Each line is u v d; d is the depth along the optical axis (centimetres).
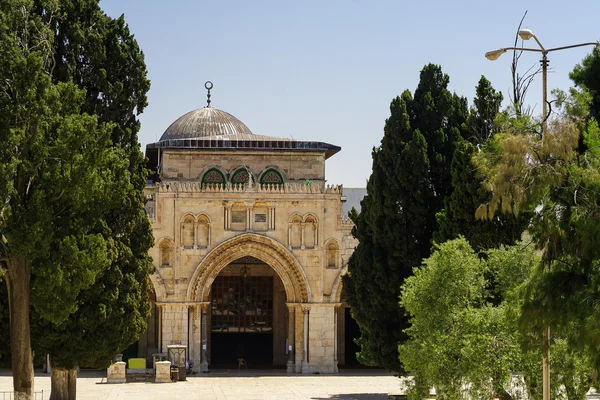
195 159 8325
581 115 3453
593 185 3303
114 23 5422
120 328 5150
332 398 6125
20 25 4475
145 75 5475
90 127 4372
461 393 3866
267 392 6431
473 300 4072
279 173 8400
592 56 4381
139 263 5356
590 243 3231
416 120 6222
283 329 8462
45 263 4362
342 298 8425
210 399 6000
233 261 8431
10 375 7469
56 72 5131
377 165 6141
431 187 6016
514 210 3306
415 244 5956
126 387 6712
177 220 7681
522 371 3781
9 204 4262
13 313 4491
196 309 7669
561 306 3306
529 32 3553
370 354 6028
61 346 5028
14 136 4116
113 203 4744
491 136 4947
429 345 3994
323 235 7806
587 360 3431
